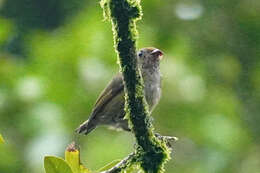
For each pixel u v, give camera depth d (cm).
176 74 1512
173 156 1554
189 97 1522
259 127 1706
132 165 738
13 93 1534
